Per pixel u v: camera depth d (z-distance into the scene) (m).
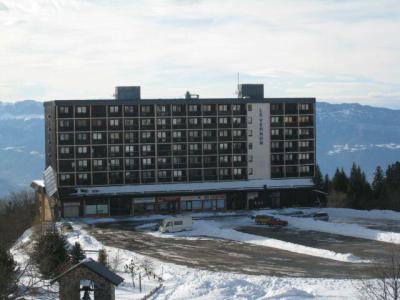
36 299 46.59
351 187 149.50
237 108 153.12
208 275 68.50
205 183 150.75
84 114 144.12
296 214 135.00
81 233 114.12
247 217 135.50
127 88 152.38
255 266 79.69
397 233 100.75
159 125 148.50
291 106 156.25
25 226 133.75
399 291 49.06
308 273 73.75
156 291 57.66
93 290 40.53
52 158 149.00
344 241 99.62
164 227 114.75
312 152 157.50
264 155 154.75
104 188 144.50
